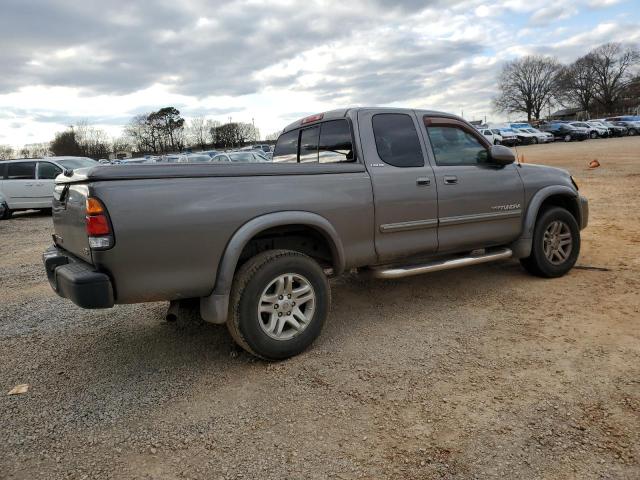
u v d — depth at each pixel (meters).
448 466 2.39
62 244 3.76
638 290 4.75
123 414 3.02
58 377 3.56
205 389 3.28
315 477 2.37
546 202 5.42
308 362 3.59
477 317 4.30
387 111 4.34
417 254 4.42
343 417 2.86
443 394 3.05
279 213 3.52
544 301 4.61
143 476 2.44
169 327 4.47
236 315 3.39
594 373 3.19
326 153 4.48
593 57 89.69
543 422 2.70
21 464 2.57
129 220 2.99
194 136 84.12
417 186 4.27
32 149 71.75
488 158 4.90
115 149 77.44
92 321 4.73
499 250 5.04
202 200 3.23
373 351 3.72
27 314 5.05
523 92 95.88
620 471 2.30
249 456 2.55
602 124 51.22
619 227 7.84
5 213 13.84
